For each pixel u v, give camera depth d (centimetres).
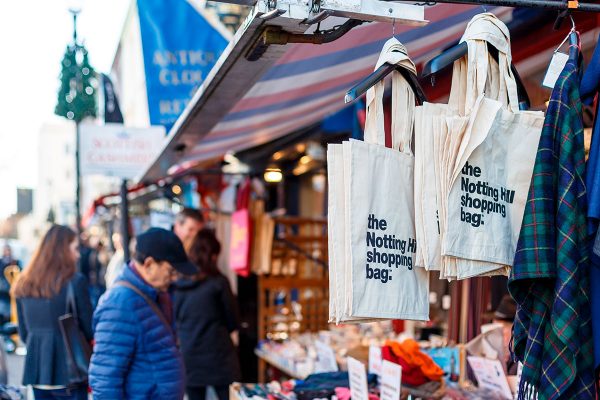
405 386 320
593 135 152
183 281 469
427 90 368
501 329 337
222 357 473
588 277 148
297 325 595
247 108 357
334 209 166
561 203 149
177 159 457
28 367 411
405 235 173
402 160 173
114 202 1026
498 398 300
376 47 306
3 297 1063
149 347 297
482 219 165
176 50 506
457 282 400
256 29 167
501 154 168
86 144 603
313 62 293
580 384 147
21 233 3603
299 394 335
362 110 480
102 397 286
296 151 717
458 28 317
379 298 167
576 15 286
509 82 173
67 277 415
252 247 582
